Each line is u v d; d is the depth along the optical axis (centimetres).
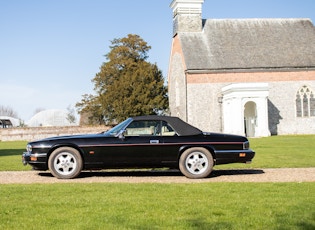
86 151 1077
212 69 4284
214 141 1087
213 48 4481
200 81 4297
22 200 734
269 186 866
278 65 4350
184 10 4619
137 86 5091
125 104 4947
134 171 1266
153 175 1155
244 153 1094
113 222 573
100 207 667
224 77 4319
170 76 5031
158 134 1093
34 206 681
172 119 1108
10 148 2888
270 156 1694
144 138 1084
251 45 4550
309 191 802
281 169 1245
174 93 4853
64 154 1084
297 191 802
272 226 549
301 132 4344
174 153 1079
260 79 4341
